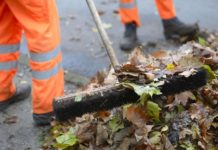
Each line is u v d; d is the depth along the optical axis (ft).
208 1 14.32
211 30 12.46
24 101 9.74
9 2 8.28
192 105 7.90
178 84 7.56
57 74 8.71
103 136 7.84
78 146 8.06
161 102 7.79
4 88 9.23
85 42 12.11
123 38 11.80
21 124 9.09
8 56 8.96
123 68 7.63
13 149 8.51
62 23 13.16
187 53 8.51
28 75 10.64
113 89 7.48
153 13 13.75
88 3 8.43
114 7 14.21
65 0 14.71
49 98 8.71
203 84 7.68
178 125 7.75
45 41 8.34
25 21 8.27
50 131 8.80
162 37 12.30
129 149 7.70
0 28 8.74
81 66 10.98
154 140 7.56
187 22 12.99
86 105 7.45
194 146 7.65
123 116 7.70
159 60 8.36
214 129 7.93
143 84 7.54
